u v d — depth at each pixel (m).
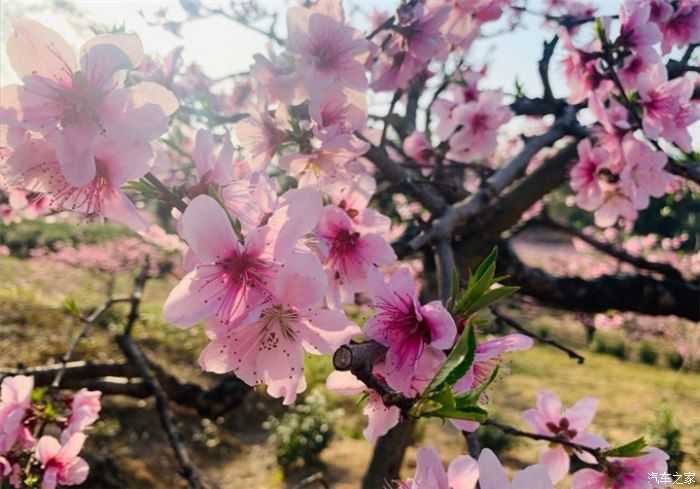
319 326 0.13
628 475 0.20
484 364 0.15
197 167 0.14
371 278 0.13
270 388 0.13
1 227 2.30
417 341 0.13
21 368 0.43
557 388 1.47
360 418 1.23
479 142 0.38
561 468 0.22
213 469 0.99
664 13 0.29
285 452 1.03
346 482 0.99
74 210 0.13
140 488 0.87
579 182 0.33
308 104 0.21
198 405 0.47
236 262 0.12
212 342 0.13
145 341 1.28
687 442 1.17
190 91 0.40
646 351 1.94
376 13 0.38
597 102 0.28
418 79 0.42
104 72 0.12
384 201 0.52
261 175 0.14
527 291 0.50
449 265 0.24
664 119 0.28
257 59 0.21
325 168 0.22
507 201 0.47
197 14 0.39
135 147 0.12
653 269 0.50
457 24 0.27
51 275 1.87
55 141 0.12
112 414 1.04
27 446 0.27
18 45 0.12
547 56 0.34
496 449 1.12
